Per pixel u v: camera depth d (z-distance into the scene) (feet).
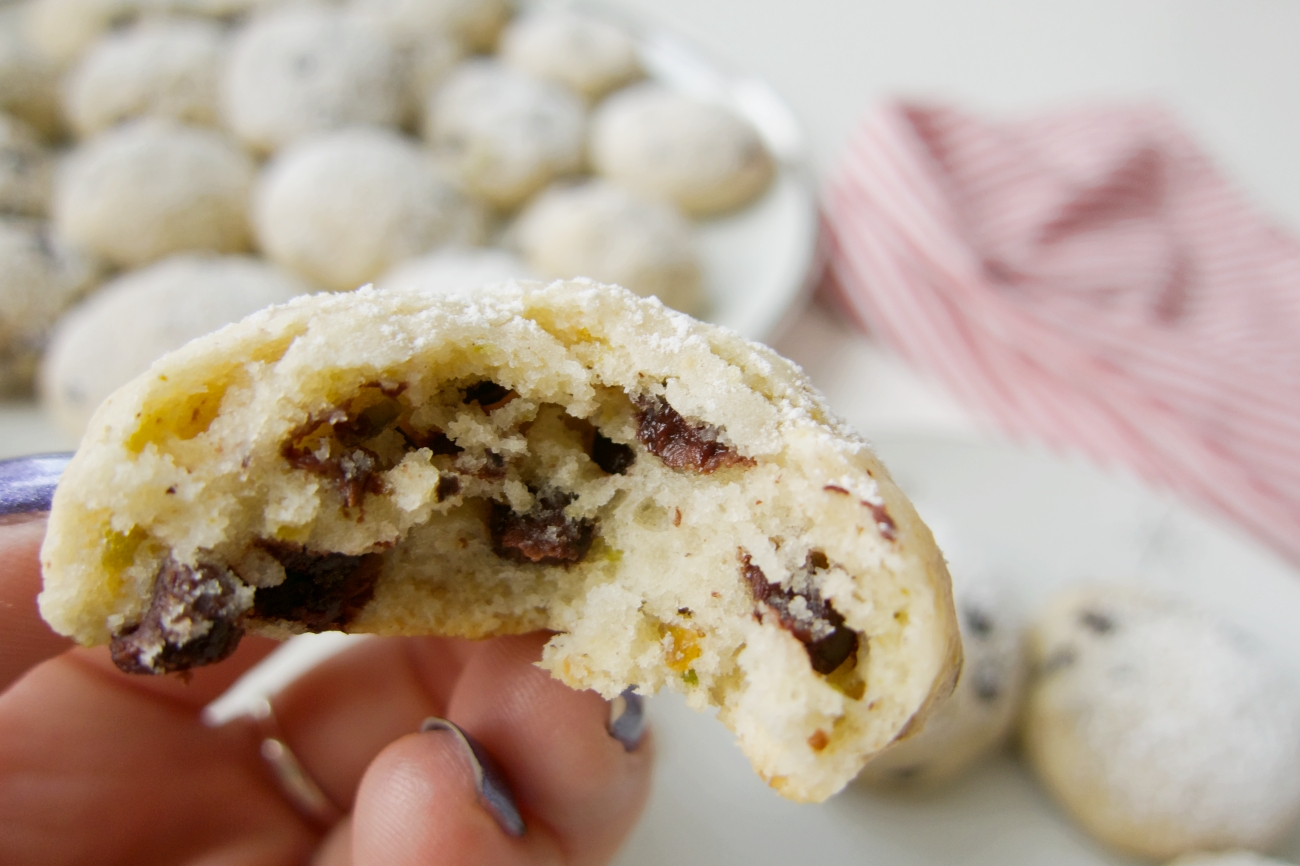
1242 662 1.10
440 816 0.86
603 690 0.81
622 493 0.84
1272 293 1.27
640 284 1.28
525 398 0.80
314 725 1.02
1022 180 1.32
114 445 0.68
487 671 0.93
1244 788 1.06
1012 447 1.18
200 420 0.72
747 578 0.77
